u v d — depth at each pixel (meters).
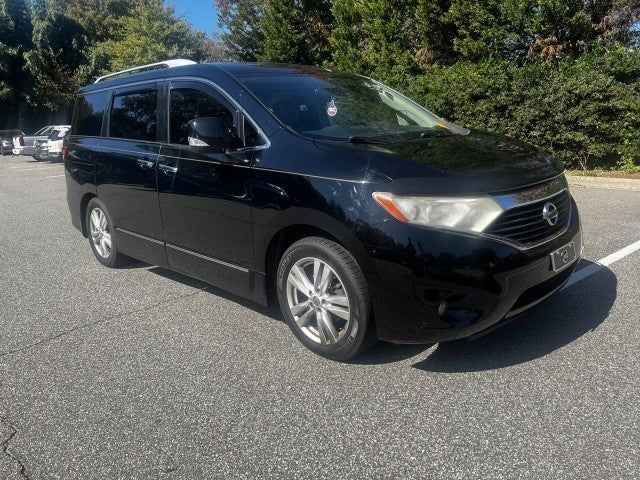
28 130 39.62
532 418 2.80
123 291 5.06
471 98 10.87
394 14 14.56
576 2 11.16
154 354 3.76
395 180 3.02
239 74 4.11
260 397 3.16
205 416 3.00
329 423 2.88
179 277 5.40
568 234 3.43
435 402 3.00
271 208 3.50
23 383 3.45
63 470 2.63
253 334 3.99
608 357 3.34
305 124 3.74
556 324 3.81
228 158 3.79
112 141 5.11
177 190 4.22
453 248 2.93
